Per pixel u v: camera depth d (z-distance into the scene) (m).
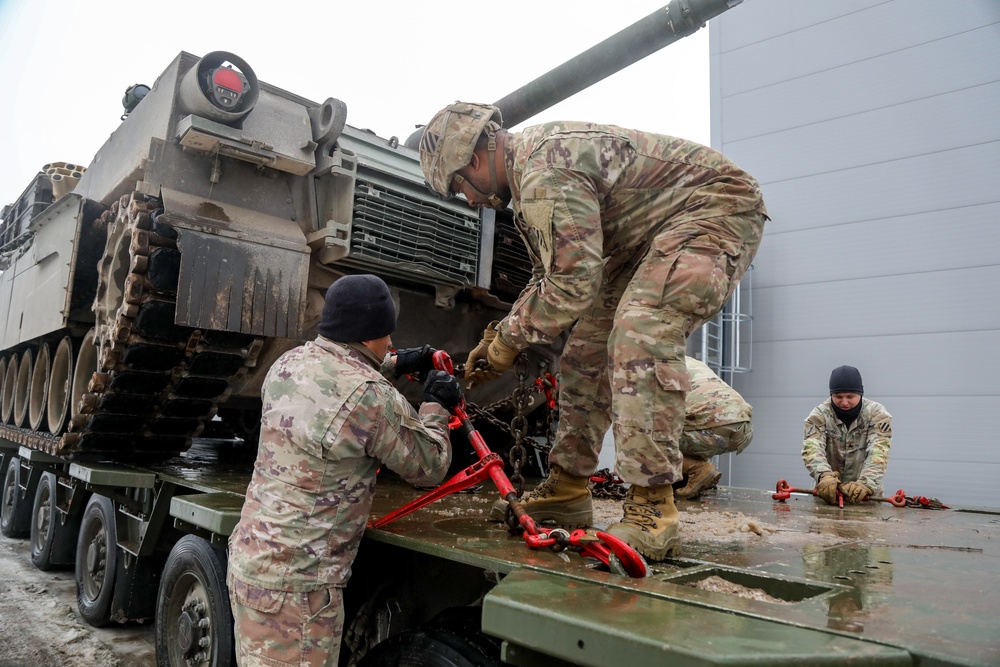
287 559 2.19
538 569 1.89
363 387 2.26
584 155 2.36
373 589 2.89
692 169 2.52
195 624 3.14
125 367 4.27
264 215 4.56
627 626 1.38
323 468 2.23
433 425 2.49
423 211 4.94
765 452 11.24
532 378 5.64
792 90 11.53
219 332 4.29
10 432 6.62
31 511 7.70
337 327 2.42
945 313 9.98
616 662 1.34
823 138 11.19
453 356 5.87
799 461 10.93
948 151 10.16
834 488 4.56
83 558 5.08
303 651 2.16
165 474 4.10
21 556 7.02
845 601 1.75
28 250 6.44
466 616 2.31
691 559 2.28
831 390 5.32
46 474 6.49
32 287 6.14
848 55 11.09
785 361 11.20
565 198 2.32
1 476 8.52
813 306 11.04
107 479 4.08
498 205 2.74
